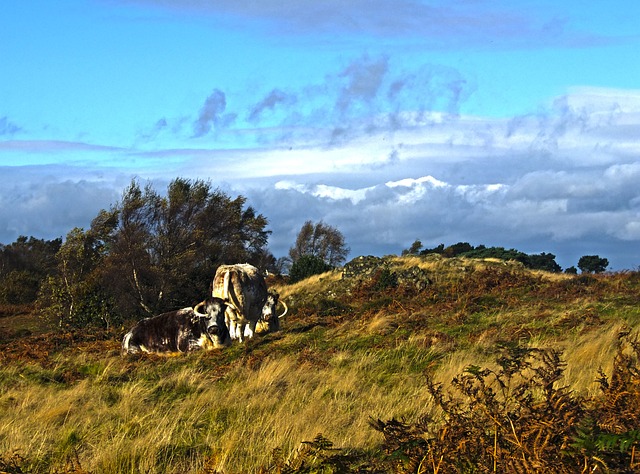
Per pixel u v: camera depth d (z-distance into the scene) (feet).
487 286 86.84
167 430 29.25
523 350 20.63
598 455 15.48
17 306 147.43
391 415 29.27
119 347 66.39
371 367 44.73
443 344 49.78
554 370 19.71
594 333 48.93
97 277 112.06
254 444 26.35
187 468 25.13
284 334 62.13
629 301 65.51
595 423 16.79
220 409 34.04
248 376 43.55
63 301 107.65
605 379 19.92
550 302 70.28
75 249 117.08
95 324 102.53
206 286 126.00
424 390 34.09
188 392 40.65
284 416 30.12
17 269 210.59
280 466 20.42
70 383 46.47
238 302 64.80
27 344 73.87
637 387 18.42
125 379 46.70
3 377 47.83
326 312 80.53
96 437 29.73
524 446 16.19
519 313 62.85
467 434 17.63
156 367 51.67
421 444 17.95
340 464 19.88
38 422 33.01
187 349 60.90
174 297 122.21
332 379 40.14
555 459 15.84
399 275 100.48
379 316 65.67
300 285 116.78
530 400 17.90
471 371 20.01
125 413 33.94
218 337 60.34
